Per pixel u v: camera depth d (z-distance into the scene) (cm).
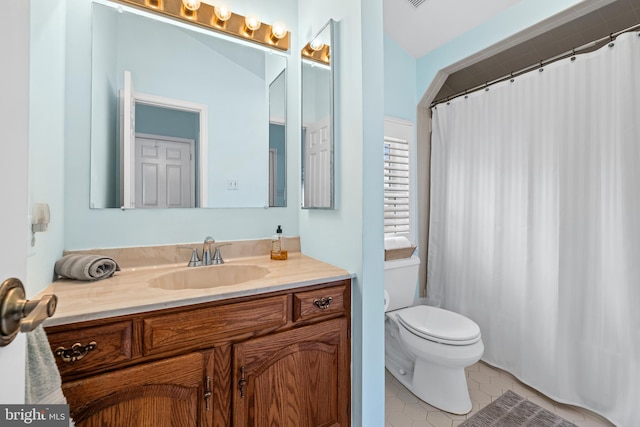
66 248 112
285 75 164
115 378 74
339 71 130
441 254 225
